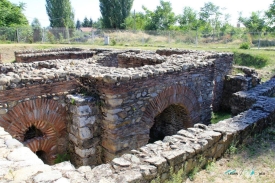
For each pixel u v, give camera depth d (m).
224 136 4.58
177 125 8.07
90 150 5.82
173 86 6.66
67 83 5.87
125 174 3.29
